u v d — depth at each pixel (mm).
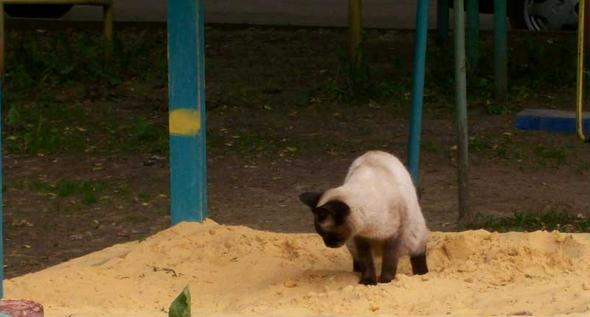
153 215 9812
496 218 9055
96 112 13812
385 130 12961
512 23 18297
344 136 12711
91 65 15312
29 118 13320
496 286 6297
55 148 12141
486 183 10578
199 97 8039
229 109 13984
